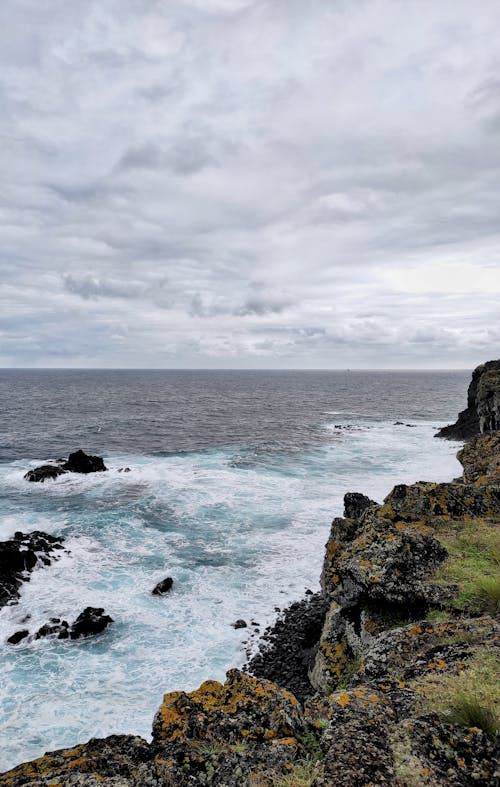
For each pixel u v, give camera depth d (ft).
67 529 87.04
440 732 15.93
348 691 19.31
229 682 22.59
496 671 19.80
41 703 44.06
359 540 38.40
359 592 35.50
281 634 55.88
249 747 18.44
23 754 38.27
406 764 14.64
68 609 60.29
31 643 53.47
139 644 53.67
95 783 16.57
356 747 15.55
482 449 68.13
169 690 46.32
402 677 21.02
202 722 19.98
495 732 15.88
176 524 89.45
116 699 44.78
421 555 35.47
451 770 14.37
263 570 71.20
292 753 17.58
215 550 77.87
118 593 64.39
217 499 104.78
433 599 31.42
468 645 22.52
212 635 55.57
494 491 47.14
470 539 38.70
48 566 71.56
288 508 98.07
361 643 34.94
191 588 65.92
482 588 30.55
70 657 51.13
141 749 19.49
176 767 17.26
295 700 21.38
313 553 76.69
